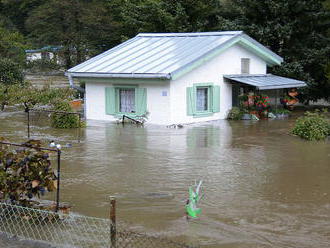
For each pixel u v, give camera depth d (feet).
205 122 69.31
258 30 85.35
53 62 163.12
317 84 87.92
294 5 84.74
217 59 71.41
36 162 26.30
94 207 29.86
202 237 25.20
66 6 145.18
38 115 74.28
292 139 54.85
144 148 48.78
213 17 114.21
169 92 64.59
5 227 25.34
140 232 25.70
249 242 24.68
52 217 26.61
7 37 143.95
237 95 75.46
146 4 115.34
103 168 40.09
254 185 35.35
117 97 69.92
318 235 25.75
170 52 71.10
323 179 37.19
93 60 75.00
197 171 39.32
